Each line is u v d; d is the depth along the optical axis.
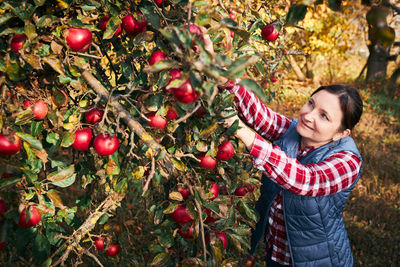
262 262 3.04
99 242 1.68
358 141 6.00
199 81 0.86
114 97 1.05
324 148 1.66
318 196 1.58
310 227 1.67
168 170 1.11
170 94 1.07
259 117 1.82
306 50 8.35
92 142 1.13
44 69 1.05
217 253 1.18
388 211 3.97
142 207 2.39
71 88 1.23
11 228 1.09
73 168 1.16
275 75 2.64
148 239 2.43
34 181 1.06
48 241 1.25
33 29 0.90
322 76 11.23
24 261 1.21
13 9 0.89
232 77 0.81
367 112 7.64
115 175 1.30
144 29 1.17
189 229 1.23
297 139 1.78
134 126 1.04
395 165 5.16
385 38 0.99
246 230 1.37
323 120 1.56
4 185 0.94
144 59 1.26
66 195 2.94
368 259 3.17
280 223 1.81
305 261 1.73
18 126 1.07
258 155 1.45
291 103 7.39
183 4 1.10
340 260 1.77
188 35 0.81
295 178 1.47
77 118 1.09
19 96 1.04
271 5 1.68
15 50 0.94
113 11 1.11
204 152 1.26
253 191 1.56
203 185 1.29
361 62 13.27
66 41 1.00
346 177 1.56
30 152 1.00
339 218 1.76
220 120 1.26
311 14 7.32
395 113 7.72
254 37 1.49
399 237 3.48
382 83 9.15
